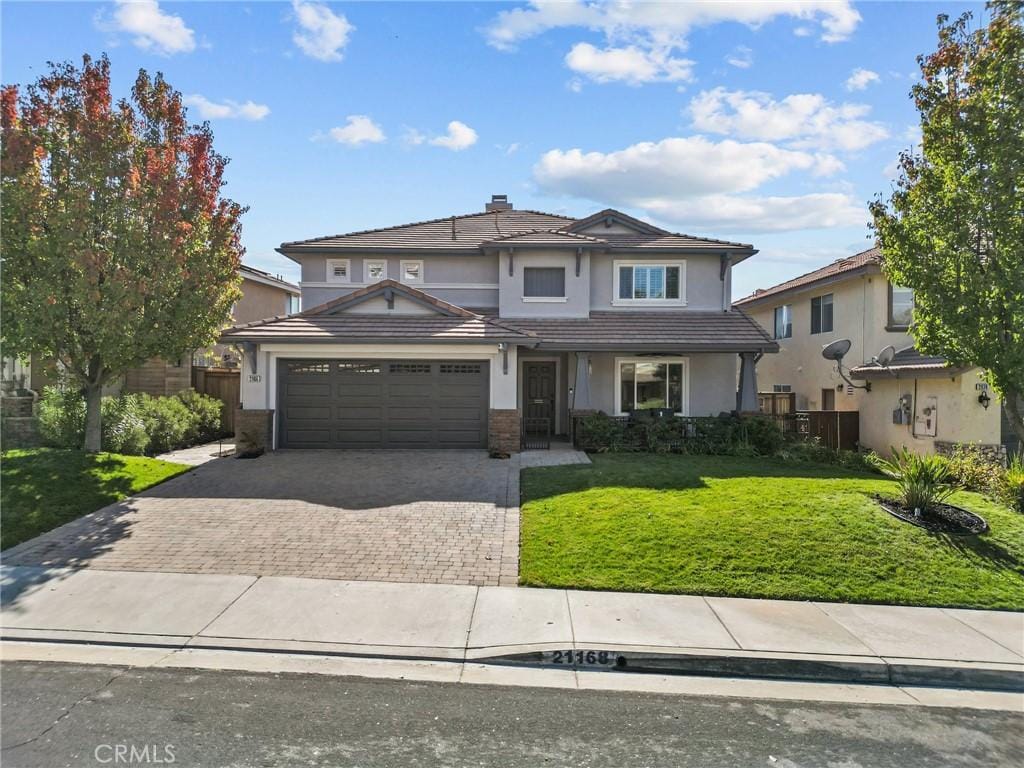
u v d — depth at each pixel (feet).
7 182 35.65
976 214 28.53
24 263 36.91
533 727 14.94
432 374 49.34
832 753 14.14
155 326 39.93
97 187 37.78
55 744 13.67
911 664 18.28
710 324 59.82
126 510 31.73
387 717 15.21
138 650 18.72
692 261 63.52
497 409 48.21
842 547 26.73
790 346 79.56
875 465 46.50
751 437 52.44
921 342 32.60
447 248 62.80
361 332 47.96
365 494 34.99
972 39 29.32
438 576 24.41
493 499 34.06
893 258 32.14
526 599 22.45
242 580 23.77
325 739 14.12
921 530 28.53
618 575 24.34
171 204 39.09
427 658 18.48
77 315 38.55
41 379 54.49
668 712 15.93
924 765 13.75
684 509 31.22
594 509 31.48
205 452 51.29
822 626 20.74
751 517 29.89
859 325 64.23
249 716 15.08
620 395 61.98
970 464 40.40
